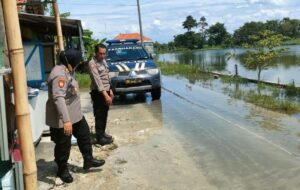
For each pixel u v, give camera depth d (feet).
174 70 91.56
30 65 33.78
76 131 19.90
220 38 459.32
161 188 18.25
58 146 18.61
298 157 22.08
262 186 18.16
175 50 451.12
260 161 21.53
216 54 246.68
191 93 50.19
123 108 40.06
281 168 20.35
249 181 18.78
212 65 117.80
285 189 17.76
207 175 19.70
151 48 49.16
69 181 18.99
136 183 18.89
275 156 22.31
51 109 18.45
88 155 20.17
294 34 339.77
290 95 46.21
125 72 42.50
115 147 24.88
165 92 52.31
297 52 152.15
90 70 24.40
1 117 13.00
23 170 14.12
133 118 34.35
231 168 20.57
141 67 42.98
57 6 33.91
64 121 17.62
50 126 18.57
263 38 60.03
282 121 31.37
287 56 124.47
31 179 14.21
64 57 18.30
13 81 13.71
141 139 26.81
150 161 22.02
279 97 44.73
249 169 20.34
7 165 15.15
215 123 31.09
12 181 14.19
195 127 29.91
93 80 24.35
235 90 50.85
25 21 36.68
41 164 21.70
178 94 49.42
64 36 49.39
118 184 18.83
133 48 46.39
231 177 19.33
